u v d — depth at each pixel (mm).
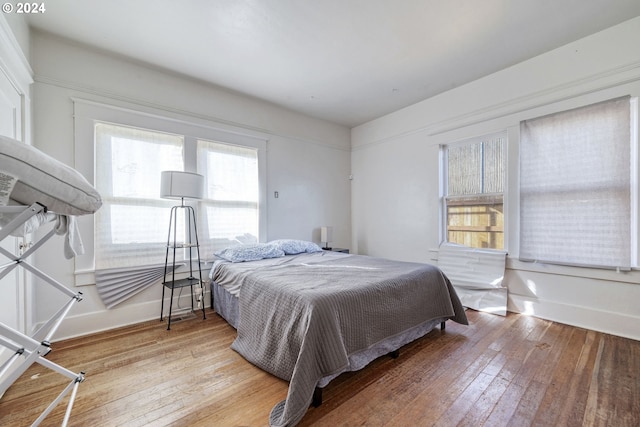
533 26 2396
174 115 3100
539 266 2875
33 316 2303
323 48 2660
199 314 3057
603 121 2471
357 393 1691
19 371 906
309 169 4402
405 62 2930
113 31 2373
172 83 3105
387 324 2033
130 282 2797
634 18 2309
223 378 1840
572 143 2639
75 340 2410
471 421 1455
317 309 1645
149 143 2953
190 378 1839
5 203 900
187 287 3158
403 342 2209
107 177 2711
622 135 2381
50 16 2178
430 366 1988
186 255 3160
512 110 3020
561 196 2709
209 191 3361
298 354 1651
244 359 2084
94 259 2625
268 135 3900
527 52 2783
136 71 2879
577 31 2471
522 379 1815
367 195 4734
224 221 3473
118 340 2410
